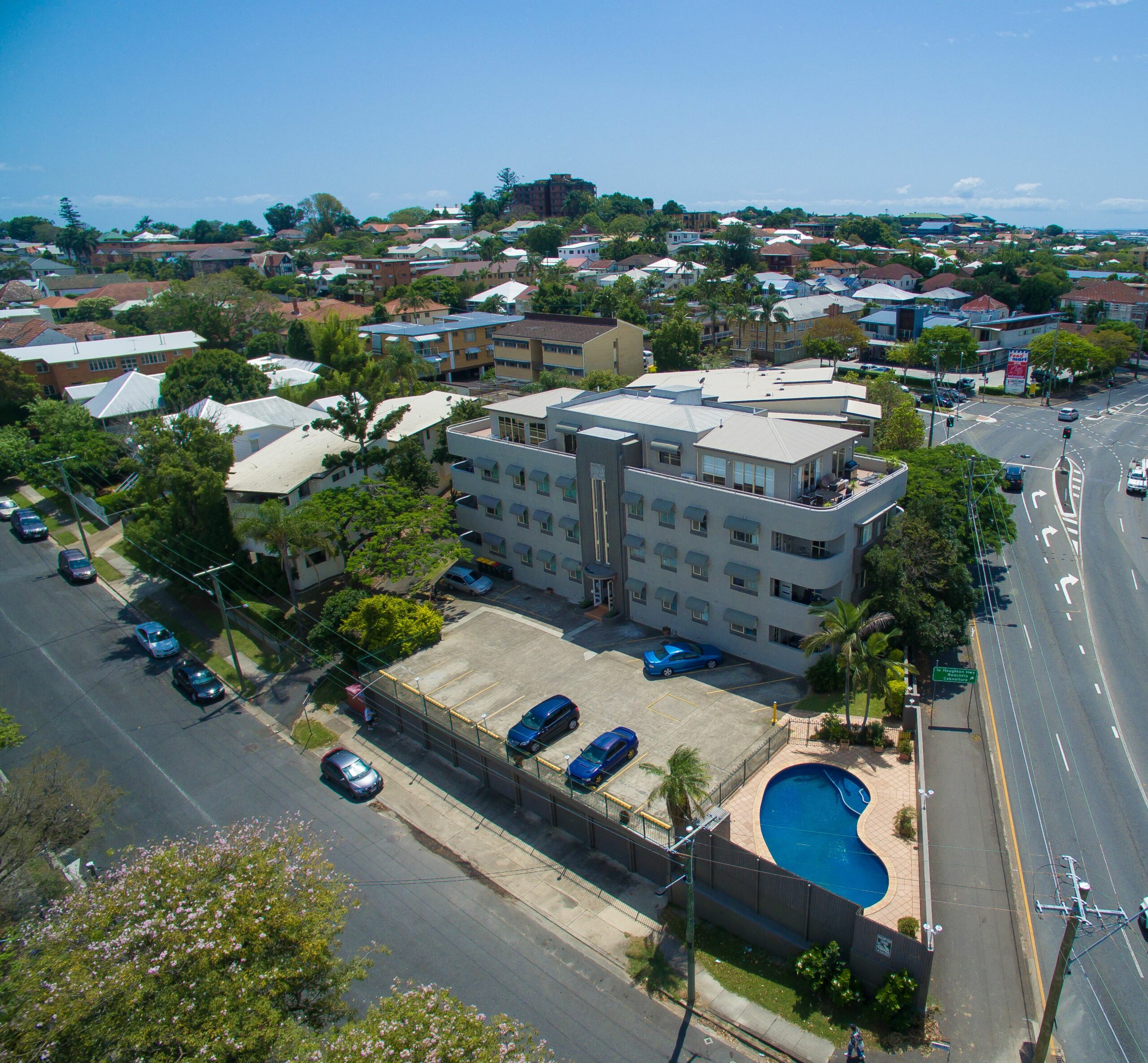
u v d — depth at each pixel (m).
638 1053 25.44
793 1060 24.77
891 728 37.16
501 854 34.44
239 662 50.69
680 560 45.75
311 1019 21.81
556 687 43.19
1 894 26.47
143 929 20.08
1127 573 55.19
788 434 43.34
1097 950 27.33
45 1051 17.56
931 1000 25.80
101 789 31.73
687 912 30.64
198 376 85.75
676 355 102.69
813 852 30.48
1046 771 35.75
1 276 197.50
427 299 143.25
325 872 24.39
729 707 39.84
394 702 42.50
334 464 55.97
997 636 47.50
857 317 138.88
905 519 43.44
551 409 52.88
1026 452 82.19
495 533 58.28
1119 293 141.75
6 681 49.69
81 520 73.69
